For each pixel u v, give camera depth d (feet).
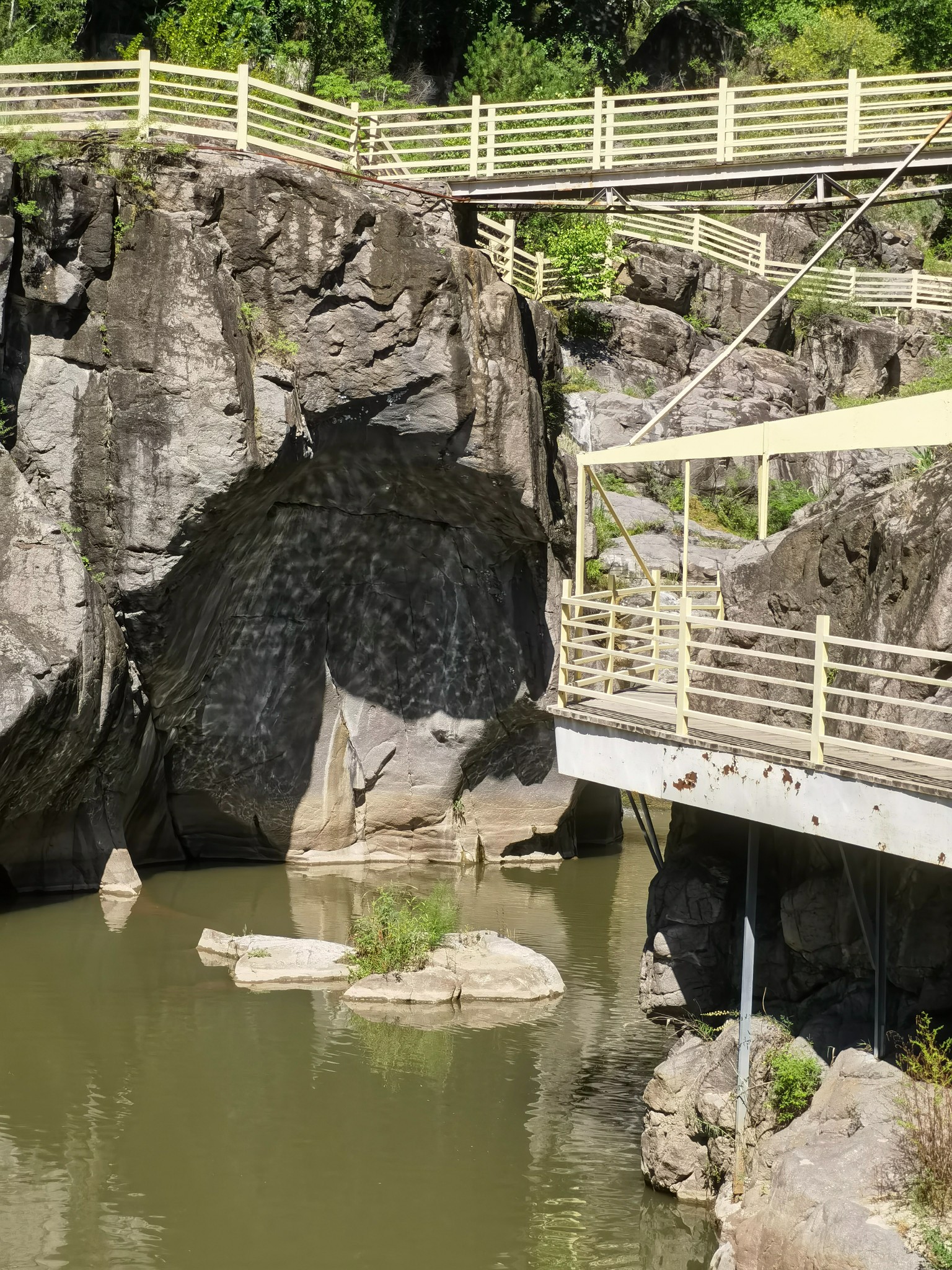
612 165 81.10
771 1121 35.83
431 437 73.61
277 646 79.10
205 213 69.21
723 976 41.68
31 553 65.10
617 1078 48.73
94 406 67.77
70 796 70.08
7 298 65.82
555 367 88.28
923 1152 30.30
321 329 71.10
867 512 44.24
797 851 41.09
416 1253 36.42
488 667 81.20
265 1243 36.78
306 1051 50.39
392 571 80.38
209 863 79.66
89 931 64.44
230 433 67.26
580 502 45.09
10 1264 35.27
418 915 63.21
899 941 36.40
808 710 34.58
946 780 32.71
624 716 42.47
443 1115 45.21
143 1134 43.19
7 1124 43.42
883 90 78.33
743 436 40.09
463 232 85.15
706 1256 36.01
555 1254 36.37
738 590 48.78
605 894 75.61
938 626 38.68
